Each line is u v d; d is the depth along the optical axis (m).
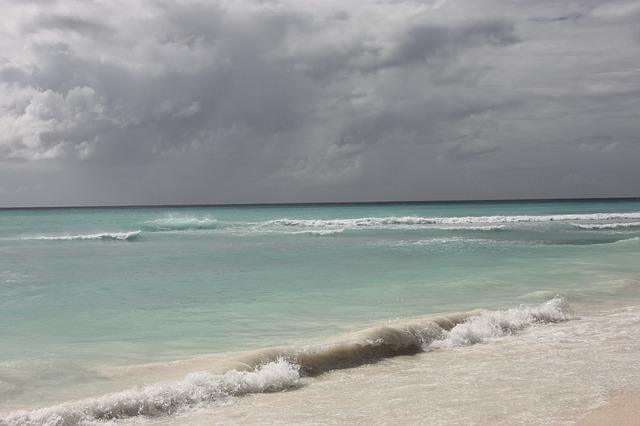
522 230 40.84
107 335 9.98
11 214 91.81
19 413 5.65
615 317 11.10
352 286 15.46
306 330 10.13
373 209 95.12
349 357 8.12
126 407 5.98
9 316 11.82
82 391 6.77
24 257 24.84
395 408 5.85
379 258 23.14
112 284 16.53
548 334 9.69
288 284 16.11
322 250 26.92
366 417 5.59
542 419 5.24
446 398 6.11
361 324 10.52
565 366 7.35
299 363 7.69
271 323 10.81
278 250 27.16
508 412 5.50
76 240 35.22
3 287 16.02
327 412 5.84
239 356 7.68
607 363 7.44
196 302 13.39
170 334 9.99
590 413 5.34
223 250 27.41
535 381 6.64
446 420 5.35
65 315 11.89
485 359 8.04
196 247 29.44
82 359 8.23
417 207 107.12
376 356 8.33
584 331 9.85
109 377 7.33
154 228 46.47
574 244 29.94
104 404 5.91
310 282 16.42
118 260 23.36
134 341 9.48
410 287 15.02
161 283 16.66
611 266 19.36
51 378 7.28
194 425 5.59
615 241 31.94
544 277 16.64
